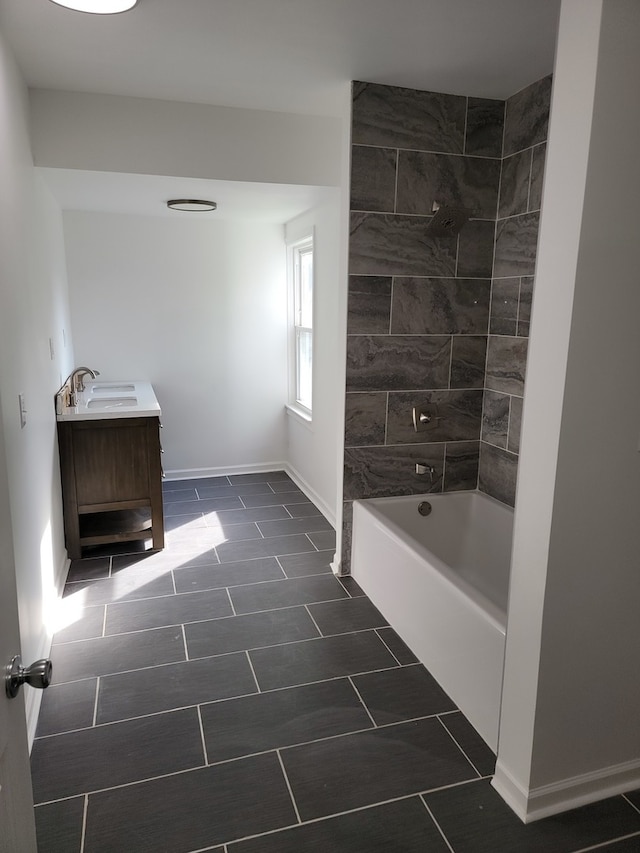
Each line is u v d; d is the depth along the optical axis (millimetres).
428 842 1667
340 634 2684
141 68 2605
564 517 1589
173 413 4922
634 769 1852
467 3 2016
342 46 2381
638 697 1808
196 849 1637
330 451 4035
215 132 3100
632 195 1450
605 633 1713
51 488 2930
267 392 5125
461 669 2166
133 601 2965
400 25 2188
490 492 3258
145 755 1963
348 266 2914
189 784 1850
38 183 3018
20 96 2555
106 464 3404
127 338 4688
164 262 4664
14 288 2174
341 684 2336
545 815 1752
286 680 2354
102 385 4578
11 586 1020
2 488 991
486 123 2951
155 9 2064
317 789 1838
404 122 2842
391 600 2746
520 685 1740
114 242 4520
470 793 1835
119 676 2371
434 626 2357
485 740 2039
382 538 2811
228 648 2568
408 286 3016
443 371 3170
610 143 1403
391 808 1774
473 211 3018
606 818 1751
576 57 1408
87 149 2953
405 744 2025
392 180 2883
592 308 1482
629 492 1641
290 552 3562
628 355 1546
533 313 1604
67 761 1933
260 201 3824
